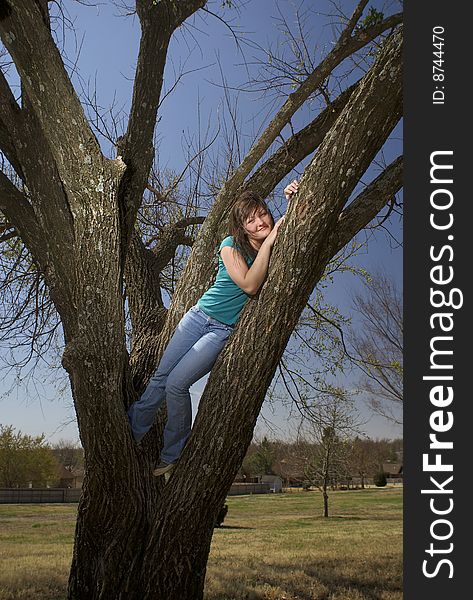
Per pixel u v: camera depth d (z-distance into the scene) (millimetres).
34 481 43500
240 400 3785
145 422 4105
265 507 34500
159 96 5281
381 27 5730
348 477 29094
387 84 3375
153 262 6430
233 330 3846
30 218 5004
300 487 55250
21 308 7027
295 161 5750
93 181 3939
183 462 4000
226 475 3957
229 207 5340
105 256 3914
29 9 3703
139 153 5078
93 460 4109
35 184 4793
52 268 4891
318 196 3510
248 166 5430
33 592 8469
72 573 4703
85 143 3947
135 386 4871
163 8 5477
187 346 3865
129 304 5930
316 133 5754
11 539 16938
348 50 5598
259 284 3668
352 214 4023
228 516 28078
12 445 43531
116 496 4305
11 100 4965
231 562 11453
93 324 3854
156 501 4617
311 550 13500
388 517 26203
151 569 4203
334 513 29422
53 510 32281
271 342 3709
